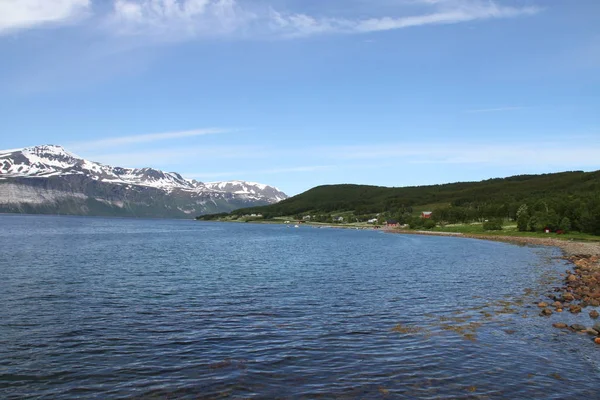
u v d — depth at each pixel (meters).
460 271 64.81
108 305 38.22
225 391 20.30
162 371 22.64
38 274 56.84
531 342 28.11
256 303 39.62
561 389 21.03
